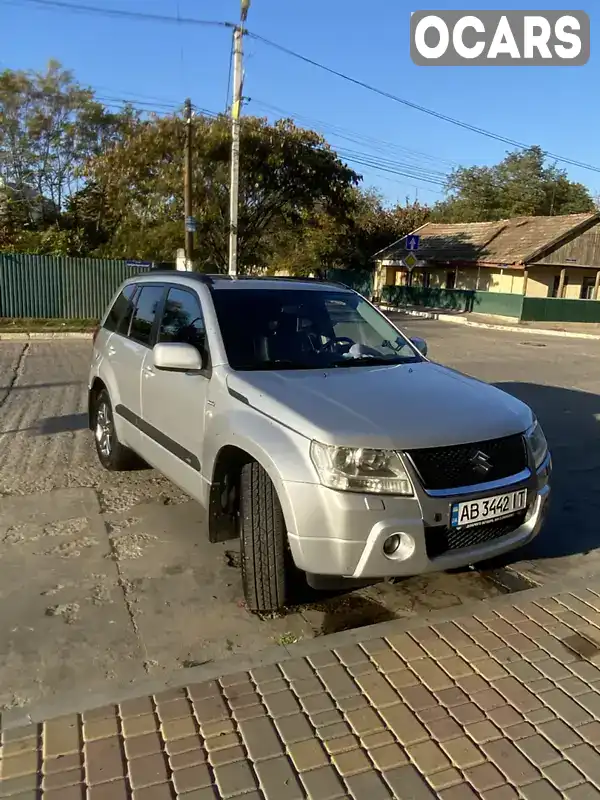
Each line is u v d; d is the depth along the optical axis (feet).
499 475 11.10
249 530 11.17
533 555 14.52
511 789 7.80
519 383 38.52
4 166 123.65
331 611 11.94
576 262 104.88
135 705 9.18
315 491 10.11
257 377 12.23
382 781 7.90
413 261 97.86
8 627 11.02
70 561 13.50
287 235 95.61
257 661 10.21
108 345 18.54
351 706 9.23
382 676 9.92
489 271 113.80
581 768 8.16
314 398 11.35
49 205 126.52
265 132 84.38
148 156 83.51
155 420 15.03
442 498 10.36
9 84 119.85
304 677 9.84
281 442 10.60
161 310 16.08
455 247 122.01
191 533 15.01
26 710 9.02
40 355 43.75
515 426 11.55
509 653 10.59
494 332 78.69
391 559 10.21
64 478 18.54
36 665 10.03
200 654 10.47
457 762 8.23
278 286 15.33
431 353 52.65
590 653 10.64
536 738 8.66
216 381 12.61
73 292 65.21
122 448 18.21
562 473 20.56
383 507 10.05
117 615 11.51
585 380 40.73
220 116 82.23
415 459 10.31
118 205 89.04
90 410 20.35
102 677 9.80
